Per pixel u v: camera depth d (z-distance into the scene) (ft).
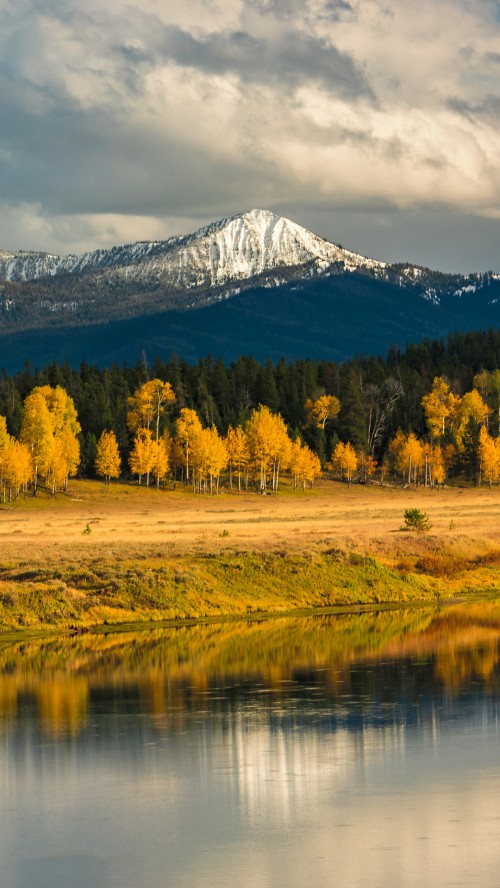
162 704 221.25
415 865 131.75
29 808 156.15
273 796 159.22
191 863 133.90
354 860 133.69
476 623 330.95
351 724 201.77
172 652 282.15
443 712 210.59
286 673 253.85
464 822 146.51
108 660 270.46
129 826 147.74
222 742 189.98
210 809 153.99
